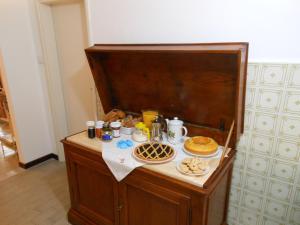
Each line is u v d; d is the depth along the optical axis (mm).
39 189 2381
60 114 2787
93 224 1722
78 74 2529
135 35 1776
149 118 1660
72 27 2389
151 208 1360
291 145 1366
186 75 1475
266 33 1286
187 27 1529
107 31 1915
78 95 2619
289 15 1204
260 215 1594
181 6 1515
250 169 1551
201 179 1171
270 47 1296
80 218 1807
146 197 1359
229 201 1699
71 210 1894
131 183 1388
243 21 1335
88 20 1984
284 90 1310
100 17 1916
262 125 1434
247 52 1284
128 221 1511
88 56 1659
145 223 1423
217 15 1404
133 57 1615
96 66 1752
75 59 2496
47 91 2770
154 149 1440
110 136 1626
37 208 2100
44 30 2480
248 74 1395
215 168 1273
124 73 1755
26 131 2727
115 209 1546
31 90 2709
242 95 1344
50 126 2920
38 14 2443
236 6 1333
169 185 1229
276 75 1311
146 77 1666
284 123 1356
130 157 1409
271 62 1303
